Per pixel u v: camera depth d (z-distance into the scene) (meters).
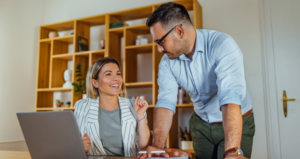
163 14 1.22
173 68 1.52
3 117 3.27
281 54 2.61
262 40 2.67
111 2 3.56
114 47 3.23
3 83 3.30
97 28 3.58
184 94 2.78
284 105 2.53
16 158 1.26
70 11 3.83
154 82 2.79
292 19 2.60
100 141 1.53
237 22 2.83
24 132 1.09
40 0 3.94
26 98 3.60
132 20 3.37
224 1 2.92
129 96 3.25
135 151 1.56
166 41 1.24
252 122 1.57
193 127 1.73
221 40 1.26
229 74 1.15
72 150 1.04
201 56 1.38
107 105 1.67
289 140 2.48
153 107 2.91
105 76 1.65
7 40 3.39
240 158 0.85
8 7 3.43
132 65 3.15
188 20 1.29
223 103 1.08
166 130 1.42
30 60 3.70
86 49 3.39
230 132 1.00
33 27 3.79
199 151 1.69
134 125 1.58
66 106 3.60
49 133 1.04
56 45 3.56
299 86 2.51
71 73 3.47
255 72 2.68
